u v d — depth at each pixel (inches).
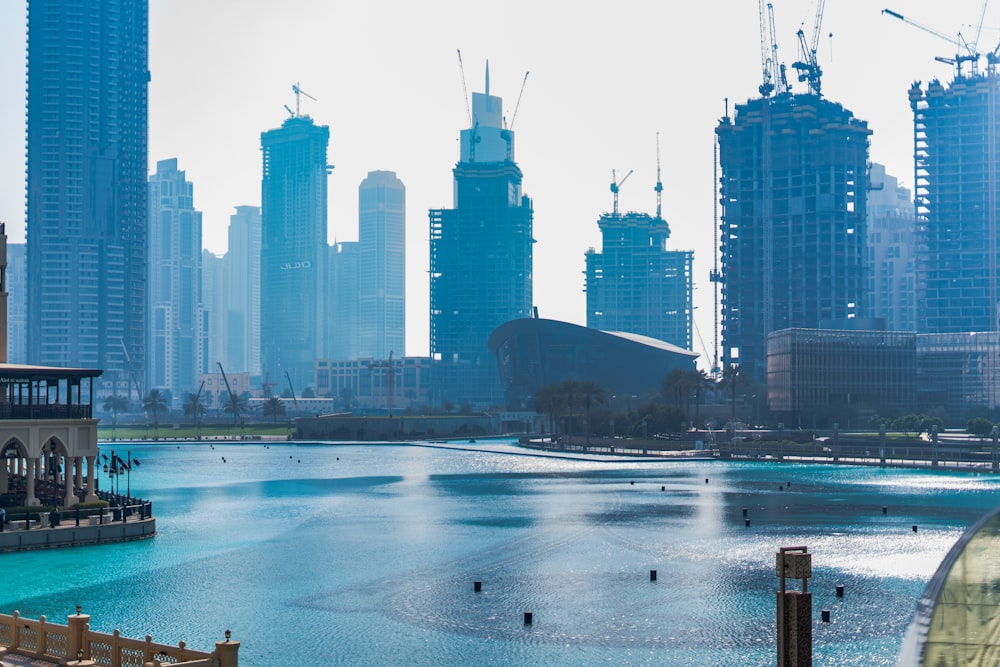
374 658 2084.2
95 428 3801.7
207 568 3112.7
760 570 3073.3
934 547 3479.3
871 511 4566.9
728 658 2084.2
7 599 2628.0
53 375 3698.3
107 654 1603.1
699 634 2283.5
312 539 3801.7
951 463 7386.8
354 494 5767.7
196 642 2206.0
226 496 5659.5
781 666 951.0
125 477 7194.9
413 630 2327.8
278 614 2490.2
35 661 1649.9
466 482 6579.7
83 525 3550.7
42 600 2613.2
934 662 695.7
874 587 2775.6
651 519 4345.5
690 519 4328.3
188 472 7716.5
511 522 4318.4
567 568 3142.2
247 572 3053.6
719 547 3526.1
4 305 3973.9
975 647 703.7
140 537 3673.7
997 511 928.3
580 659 2080.5
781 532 3887.8
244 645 2192.4
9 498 3676.2
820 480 6318.9
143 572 3024.1
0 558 3218.5
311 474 7450.8
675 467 7741.1
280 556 3366.1
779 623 956.0
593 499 5265.8
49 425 3668.8
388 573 3056.1
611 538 3774.6
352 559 3321.9
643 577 2977.4
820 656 2060.8
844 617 2405.3
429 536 3878.0
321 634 2290.8
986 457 7475.4
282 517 4574.3
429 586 2851.9
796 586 2797.7
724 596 2691.9
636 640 2235.5
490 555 3405.5
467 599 2674.7
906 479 6353.3
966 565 801.6
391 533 3976.4
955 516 4365.2
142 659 1561.3
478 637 2271.2
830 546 3516.2
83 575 2952.8
